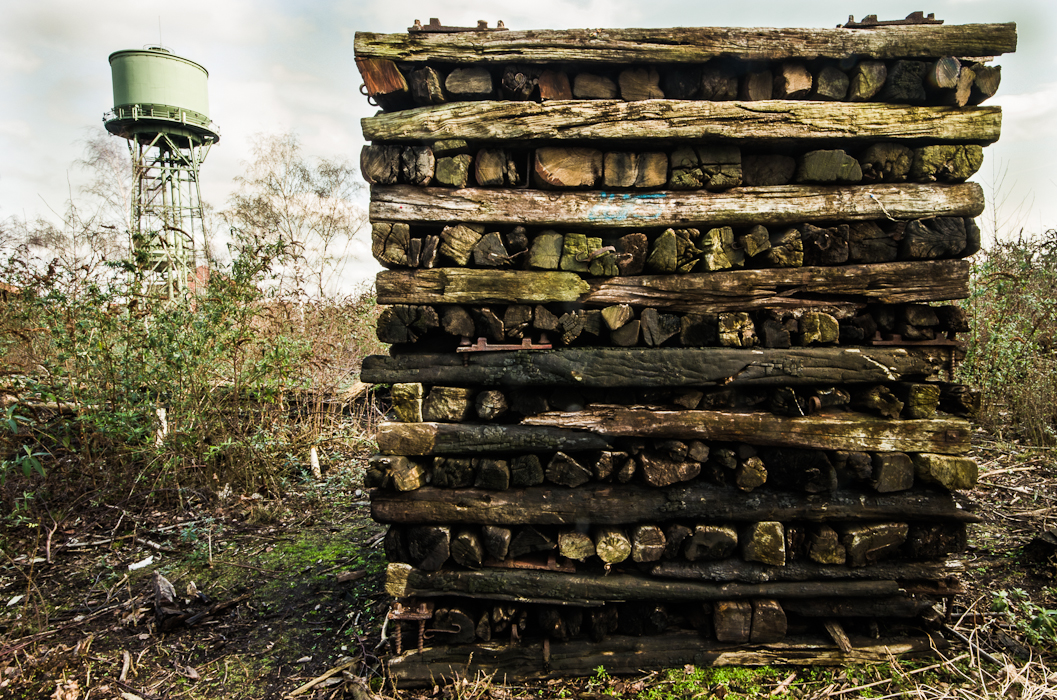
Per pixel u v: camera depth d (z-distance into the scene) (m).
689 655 2.12
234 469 4.11
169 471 3.95
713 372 2.02
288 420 4.99
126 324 3.89
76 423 3.91
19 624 2.49
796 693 1.99
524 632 2.20
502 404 2.06
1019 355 4.45
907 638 2.17
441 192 2.02
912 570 2.11
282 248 4.09
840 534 2.10
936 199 2.04
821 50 1.95
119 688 2.12
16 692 2.09
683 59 1.94
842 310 2.07
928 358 2.06
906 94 2.00
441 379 2.06
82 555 3.22
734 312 2.08
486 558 2.11
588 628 2.18
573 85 2.02
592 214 2.03
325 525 3.69
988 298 4.63
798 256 2.05
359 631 2.42
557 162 2.01
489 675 2.08
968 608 2.38
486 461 2.05
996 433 4.41
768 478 2.10
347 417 5.59
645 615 2.16
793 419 2.04
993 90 1.99
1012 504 3.38
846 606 2.12
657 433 2.03
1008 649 2.15
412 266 2.05
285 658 2.30
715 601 2.12
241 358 4.33
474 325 2.07
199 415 4.02
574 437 2.03
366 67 1.93
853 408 2.13
